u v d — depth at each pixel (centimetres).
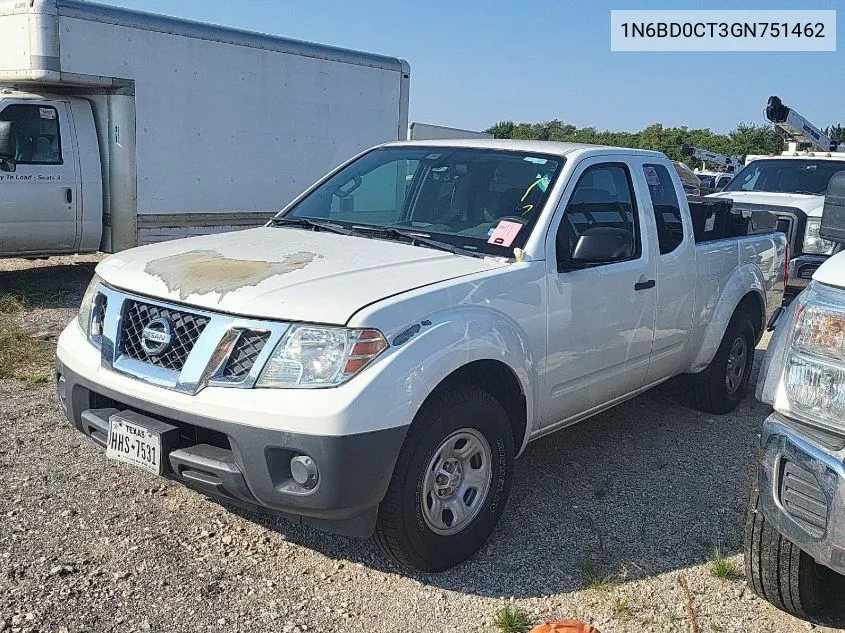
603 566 375
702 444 541
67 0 905
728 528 420
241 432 312
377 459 314
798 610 338
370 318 318
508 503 435
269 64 1098
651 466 498
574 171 439
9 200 925
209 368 322
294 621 320
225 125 1066
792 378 295
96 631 304
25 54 905
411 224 448
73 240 994
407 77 1280
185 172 1037
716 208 600
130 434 340
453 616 330
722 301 563
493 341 360
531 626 323
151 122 995
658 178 509
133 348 350
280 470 314
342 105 1193
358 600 337
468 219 431
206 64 1034
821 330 286
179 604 325
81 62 923
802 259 906
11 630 299
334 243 411
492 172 450
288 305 322
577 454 513
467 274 370
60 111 966
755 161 1159
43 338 710
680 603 348
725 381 591
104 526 381
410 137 1573
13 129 889
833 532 275
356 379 312
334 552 375
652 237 485
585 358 432
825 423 282
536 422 410
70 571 341
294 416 306
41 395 556
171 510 402
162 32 987
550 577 363
